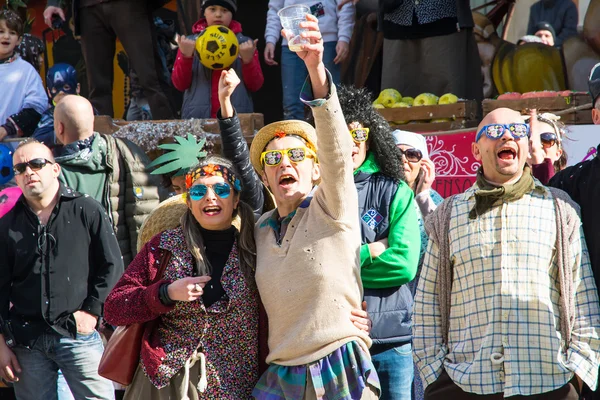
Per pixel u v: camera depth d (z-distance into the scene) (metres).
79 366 8.05
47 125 11.52
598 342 6.04
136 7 11.91
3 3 16.27
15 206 8.17
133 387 6.09
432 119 10.69
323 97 5.54
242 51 10.98
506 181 6.40
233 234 6.18
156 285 5.79
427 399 6.49
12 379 8.02
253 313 6.00
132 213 9.39
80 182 8.98
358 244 5.88
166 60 13.41
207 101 10.96
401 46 11.89
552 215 6.22
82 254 8.12
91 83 12.46
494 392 6.06
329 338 5.64
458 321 6.34
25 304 7.99
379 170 7.26
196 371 5.87
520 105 10.10
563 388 6.11
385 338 6.73
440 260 6.45
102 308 8.11
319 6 11.94
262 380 5.82
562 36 15.98
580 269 6.20
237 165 6.85
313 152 6.24
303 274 5.74
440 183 10.18
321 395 5.57
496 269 6.16
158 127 10.31
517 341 6.04
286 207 6.18
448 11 11.52
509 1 14.55
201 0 15.24
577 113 9.71
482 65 13.48
